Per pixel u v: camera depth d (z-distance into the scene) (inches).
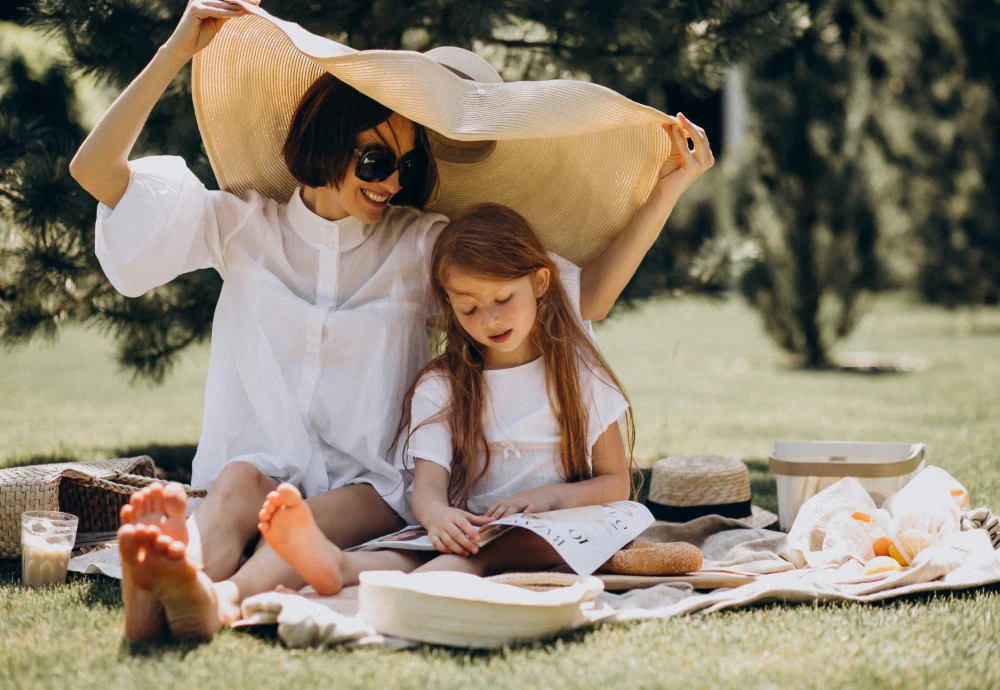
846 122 373.1
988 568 96.7
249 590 86.9
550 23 160.9
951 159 483.2
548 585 90.7
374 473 106.1
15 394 271.1
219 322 108.9
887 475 123.8
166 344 176.2
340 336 106.4
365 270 111.0
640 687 71.3
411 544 94.9
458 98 98.2
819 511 112.0
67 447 193.2
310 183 108.0
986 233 486.6
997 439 202.5
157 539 75.1
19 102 187.9
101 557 103.7
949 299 507.8
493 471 105.0
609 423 105.3
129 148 100.7
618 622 86.3
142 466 118.3
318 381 106.3
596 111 96.8
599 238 118.3
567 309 107.7
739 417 250.2
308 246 110.0
